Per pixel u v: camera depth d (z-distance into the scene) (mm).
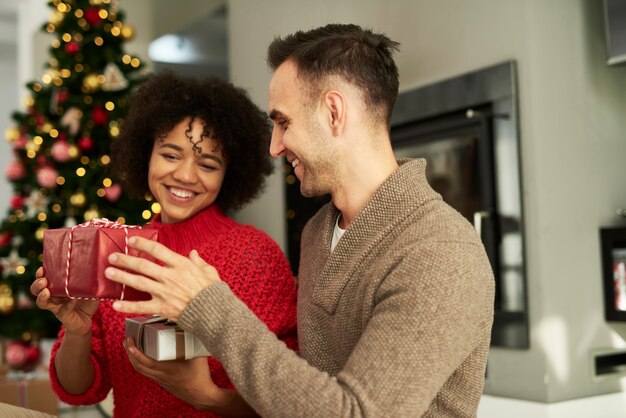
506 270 3020
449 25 3287
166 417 1280
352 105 1056
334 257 1077
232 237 1353
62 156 3848
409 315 891
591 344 2986
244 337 892
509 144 2998
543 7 2969
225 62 4902
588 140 3059
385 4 3617
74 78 4035
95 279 1017
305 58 1064
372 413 845
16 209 4141
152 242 929
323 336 1099
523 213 2969
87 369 1346
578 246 2992
